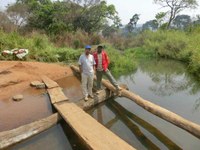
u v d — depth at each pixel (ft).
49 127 16.20
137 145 14.78
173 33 75.82
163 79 36.29
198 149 14.38
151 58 63.10
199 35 55.31
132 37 98.53
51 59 39.50
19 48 38.55
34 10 84.38
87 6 85.61
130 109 21.16
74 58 42.86
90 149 12.42
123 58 45.44
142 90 28.91
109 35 98.32
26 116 17.63
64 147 14.16
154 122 18.40
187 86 31.55
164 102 23.93
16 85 24.64
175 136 16.06
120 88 22.35
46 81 26.02
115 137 13.37
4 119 16.97
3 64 30.78
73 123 15.25
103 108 21.36
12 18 77.97
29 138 14.92
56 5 82.28
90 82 20.67
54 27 70.08
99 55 21.65
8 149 13.75
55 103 19.31
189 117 19.74
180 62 55.06
